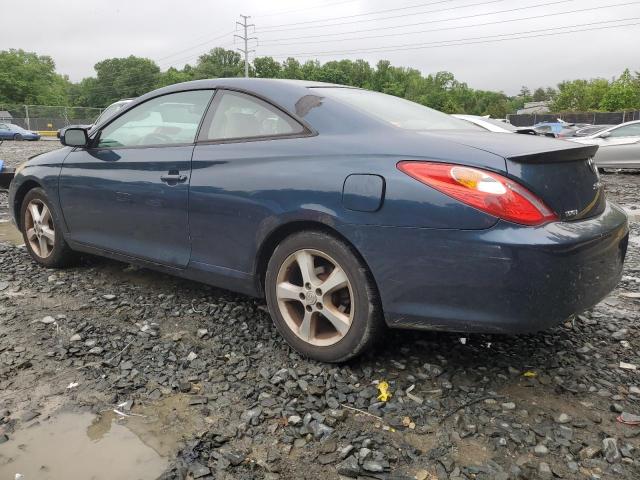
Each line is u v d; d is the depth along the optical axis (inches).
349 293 107.6
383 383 106.6
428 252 95.6
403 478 80.8
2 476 81.4
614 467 83.5
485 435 91.1
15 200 189.0
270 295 119.6
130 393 103.7
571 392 104.7
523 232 90.4
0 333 128.9
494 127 330.0
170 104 145.0
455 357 118.0
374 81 3924.7
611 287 107.1
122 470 82.7
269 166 116.4
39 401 100.9
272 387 105.3
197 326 134.6
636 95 2207.2
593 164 111.8
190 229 132.0
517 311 91.4
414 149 100.3
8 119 1717.5
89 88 3725.4
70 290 160.1
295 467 83.6
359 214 101.8
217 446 88.4
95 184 154.9
